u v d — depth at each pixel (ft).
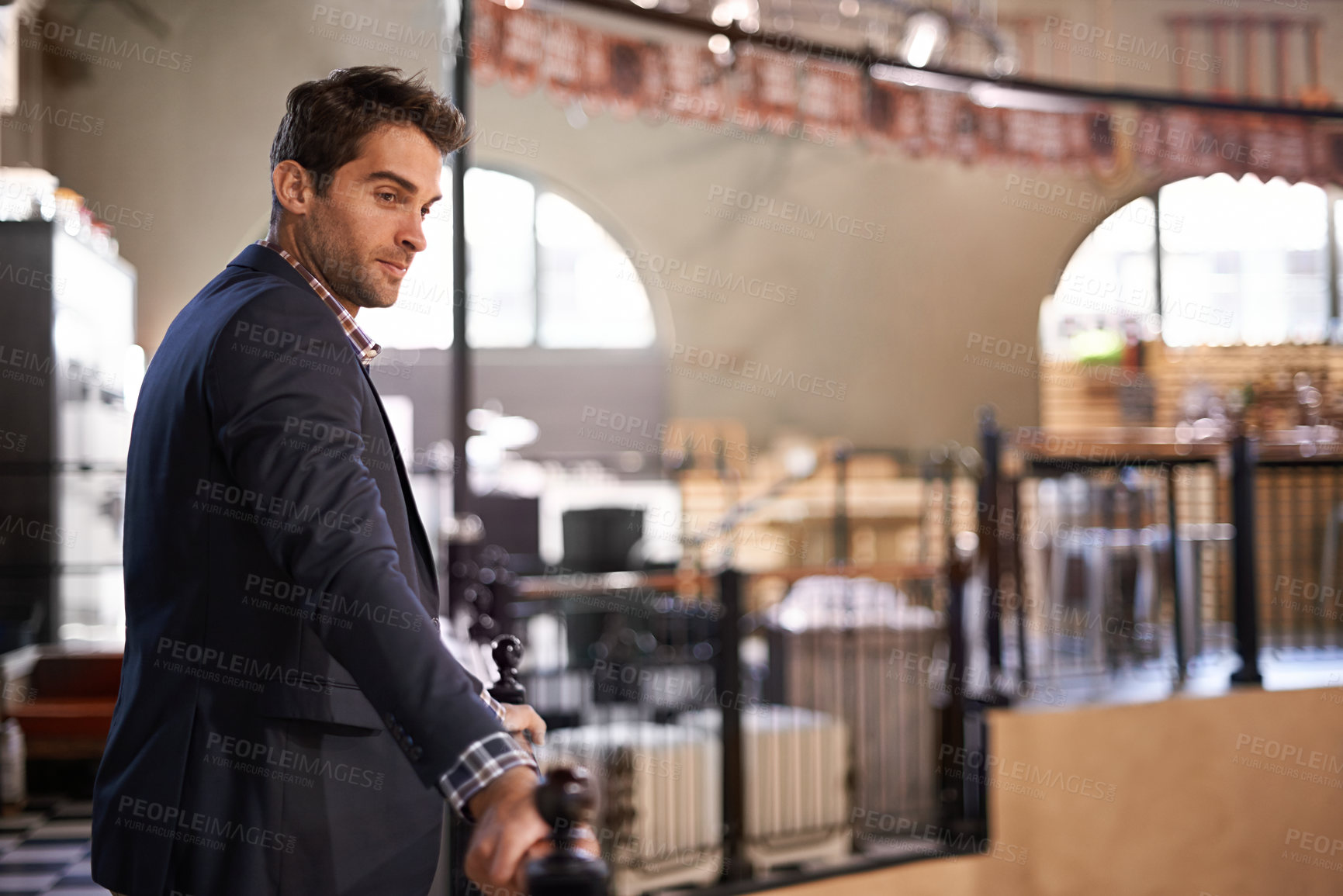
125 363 16.85
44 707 14.23
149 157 16.79
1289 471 17.01
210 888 3.55
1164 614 19.47
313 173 4.00
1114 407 32.27
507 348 32.55
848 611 15.64
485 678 7.95
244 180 16.96
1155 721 15.01
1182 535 17.95
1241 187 33.19
